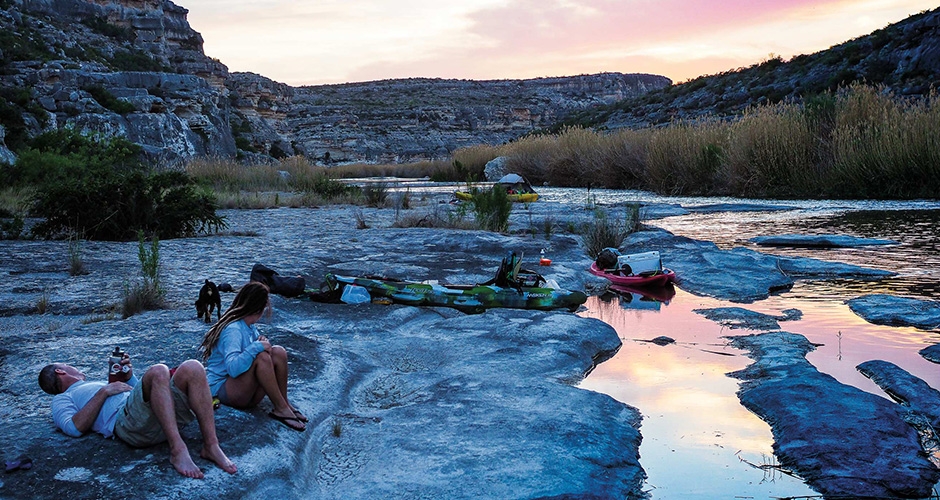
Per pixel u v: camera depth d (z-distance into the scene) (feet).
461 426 18.42
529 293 33.06
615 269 41.34
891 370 22.71
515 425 18.38
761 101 205.46
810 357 25.29
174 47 320.70
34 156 87.76
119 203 52.60
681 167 114.01
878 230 60.44
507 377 22.59
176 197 55.21
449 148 508.53
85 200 52.16
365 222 67.21
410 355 25.55
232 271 38.52
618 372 24.23
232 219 71.82
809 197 97.35
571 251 49.11
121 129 164.45
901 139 92.53
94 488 13.64
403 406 20.30
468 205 80.84
